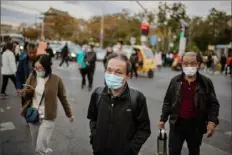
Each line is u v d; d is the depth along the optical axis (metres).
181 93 3.53
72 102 9.04
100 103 2.61
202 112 3.48
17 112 7.31
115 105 2.53
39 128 3.92
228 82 19.67
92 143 2.68
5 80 9.05
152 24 43.06
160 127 3.75
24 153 4.71
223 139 6.13
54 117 3.94
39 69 3.85
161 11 42.00
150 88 13.59
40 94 3.90
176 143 3.57
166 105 3.72
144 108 2.60
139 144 2.56
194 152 3.64
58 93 4.06
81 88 12.00
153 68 19.12
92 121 2.75
